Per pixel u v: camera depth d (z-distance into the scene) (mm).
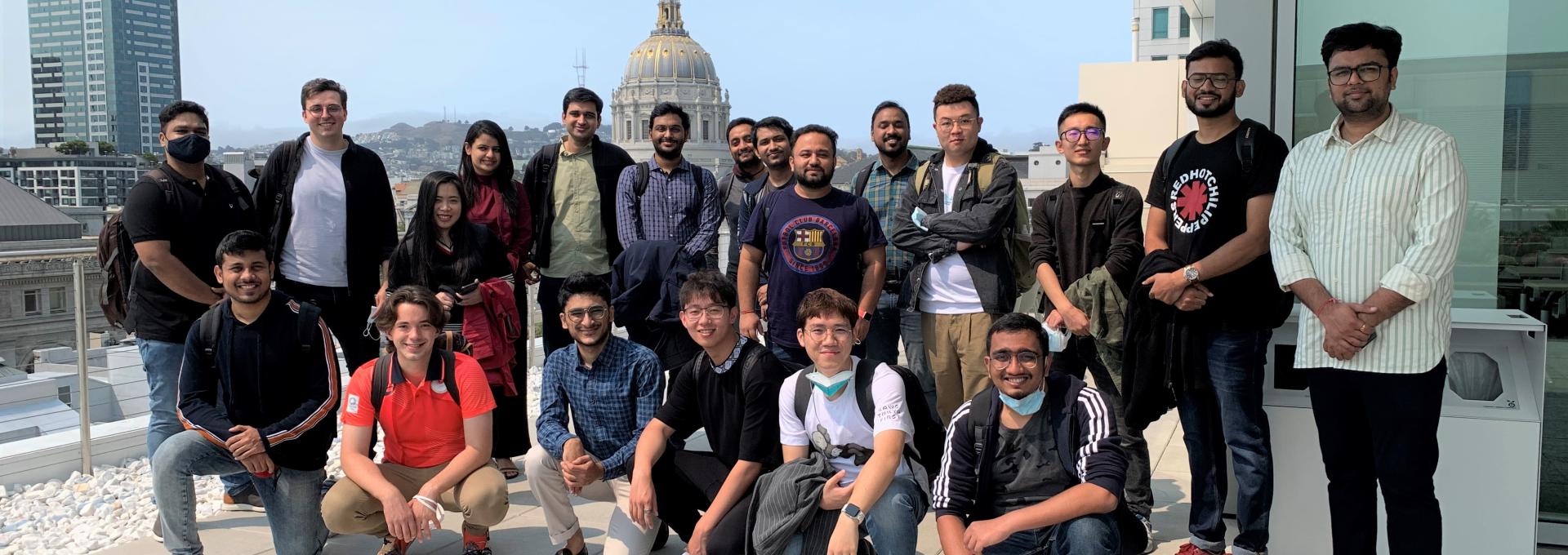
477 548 3846
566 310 3633
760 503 3146
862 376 3176
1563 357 3906
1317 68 3932
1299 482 3598
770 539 3074
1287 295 3279
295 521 3623
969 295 4051
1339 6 3895
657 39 140125
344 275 4559
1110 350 3777
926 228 4004
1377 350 2846
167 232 4020
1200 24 8617
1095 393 2941
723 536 3244
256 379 3547
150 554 3992
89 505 4629
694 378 3469
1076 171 3932
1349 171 2885
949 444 3020
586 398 3727
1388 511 2941
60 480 5125
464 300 4355
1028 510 2805
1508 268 3934
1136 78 12836
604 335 3715
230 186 4328
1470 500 3365
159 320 4090
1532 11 3766
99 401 6266
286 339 3574
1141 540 3049
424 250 4344
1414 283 2717
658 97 136500
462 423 3695
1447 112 3924
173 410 4148
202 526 4277
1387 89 2805
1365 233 2834
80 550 4117
